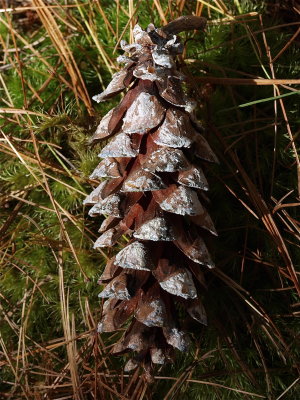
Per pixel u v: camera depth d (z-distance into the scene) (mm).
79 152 246
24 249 249
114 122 188
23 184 253
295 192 238
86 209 251
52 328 247
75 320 244
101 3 271
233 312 236
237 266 239
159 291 194
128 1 264
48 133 257
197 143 190
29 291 247
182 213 180
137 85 188
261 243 238
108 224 201
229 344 225
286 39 252
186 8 259
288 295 236
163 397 232
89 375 225
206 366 230
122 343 199
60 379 228
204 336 233
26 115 258
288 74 249
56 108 260
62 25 273
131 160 191
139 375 223
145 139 185
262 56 248
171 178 187
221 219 240
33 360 241
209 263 190
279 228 238
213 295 236
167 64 178
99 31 266
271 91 244
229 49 250
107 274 200
